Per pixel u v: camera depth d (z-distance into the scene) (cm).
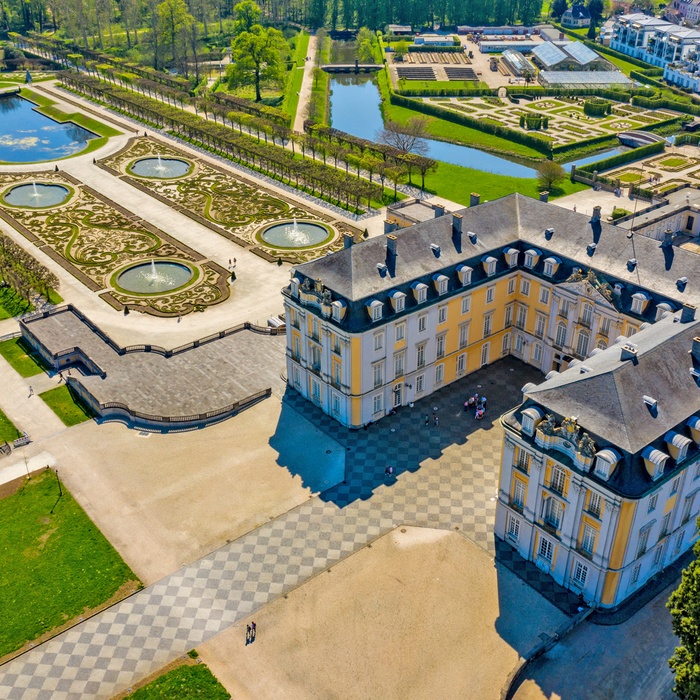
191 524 12444
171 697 9781
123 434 14612
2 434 14675
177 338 17838
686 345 11156
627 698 9712
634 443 9831
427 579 11444
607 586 10625
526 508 11338
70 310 18725
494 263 15188
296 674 10044
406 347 14475
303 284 14138
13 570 11662
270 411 15162
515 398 15475
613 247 14638
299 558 11806
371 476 13450
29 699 9781
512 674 9669
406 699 9712
